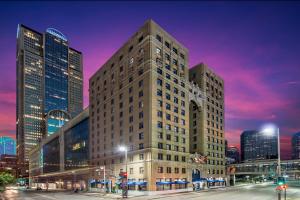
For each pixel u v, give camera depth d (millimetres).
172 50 83250
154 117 71938
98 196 66062
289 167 124750
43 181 171125
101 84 100438
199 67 102312
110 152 88375
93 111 104938
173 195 61188
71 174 123500
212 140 100562
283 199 44000
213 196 55875
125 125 81562
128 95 81812
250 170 133750
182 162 78688
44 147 176750
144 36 77750
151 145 69500
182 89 85000
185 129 82812
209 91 103875
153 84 73375
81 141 116188
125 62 85688
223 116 111000
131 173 75625
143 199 53344
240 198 50875
